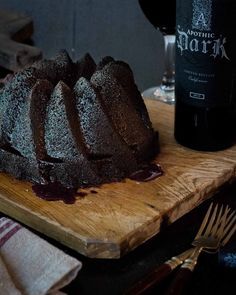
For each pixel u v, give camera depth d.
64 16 1.52
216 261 0.70
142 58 1.46
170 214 0.78
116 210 0.77
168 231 0.77
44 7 1.55
